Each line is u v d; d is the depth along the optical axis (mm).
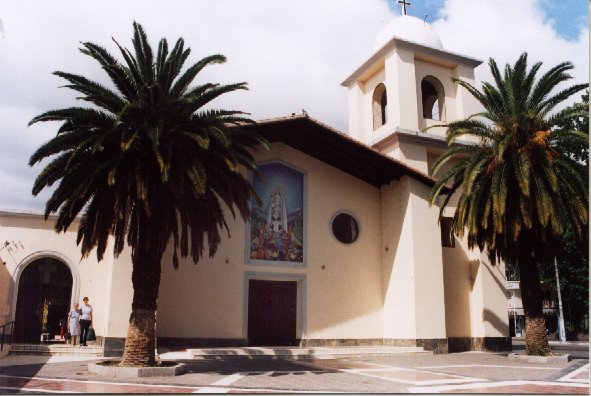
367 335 22328
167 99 13664
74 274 19609
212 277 20141
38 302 19609
